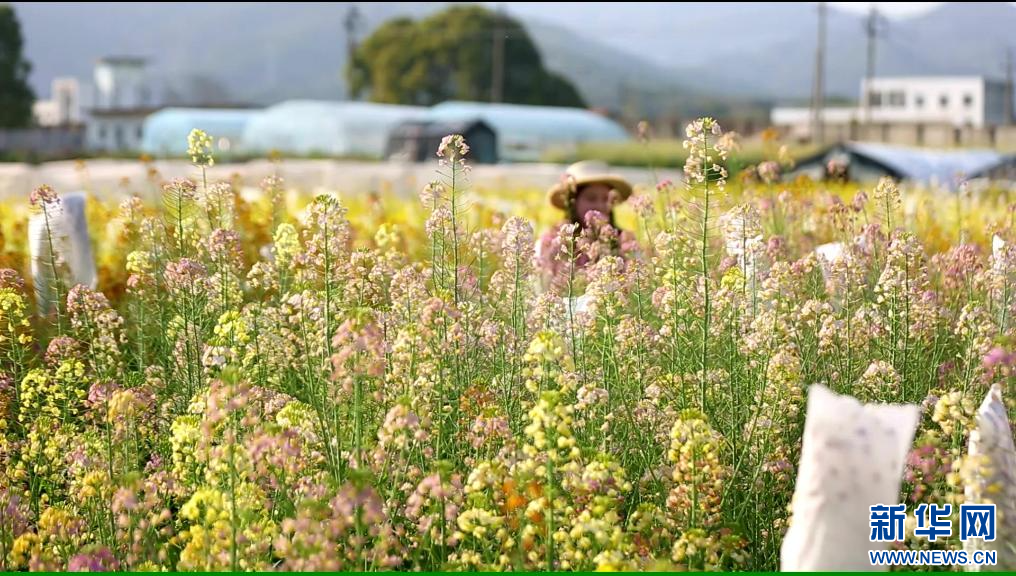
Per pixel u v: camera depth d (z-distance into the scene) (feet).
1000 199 46.93
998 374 19.51
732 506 18.80
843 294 23.03
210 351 18.80
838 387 21.31
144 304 26.78
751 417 19.93
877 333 21.97
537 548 16.37
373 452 17.72
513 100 447.01
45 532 17.44
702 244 21.35
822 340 21.09
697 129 20.62
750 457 19.60
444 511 16.94
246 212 38.83
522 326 22.62
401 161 222.48
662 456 19.48
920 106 489.26
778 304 21.80
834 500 12.62
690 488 17.06
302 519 14.76
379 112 258.37
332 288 21.79
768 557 18.25
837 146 122.62
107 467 19.35
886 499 12.69
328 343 19.98
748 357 21.17
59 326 24.14
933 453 17.29
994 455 15.17
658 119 333.83
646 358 21.47
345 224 20.47
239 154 221.05
